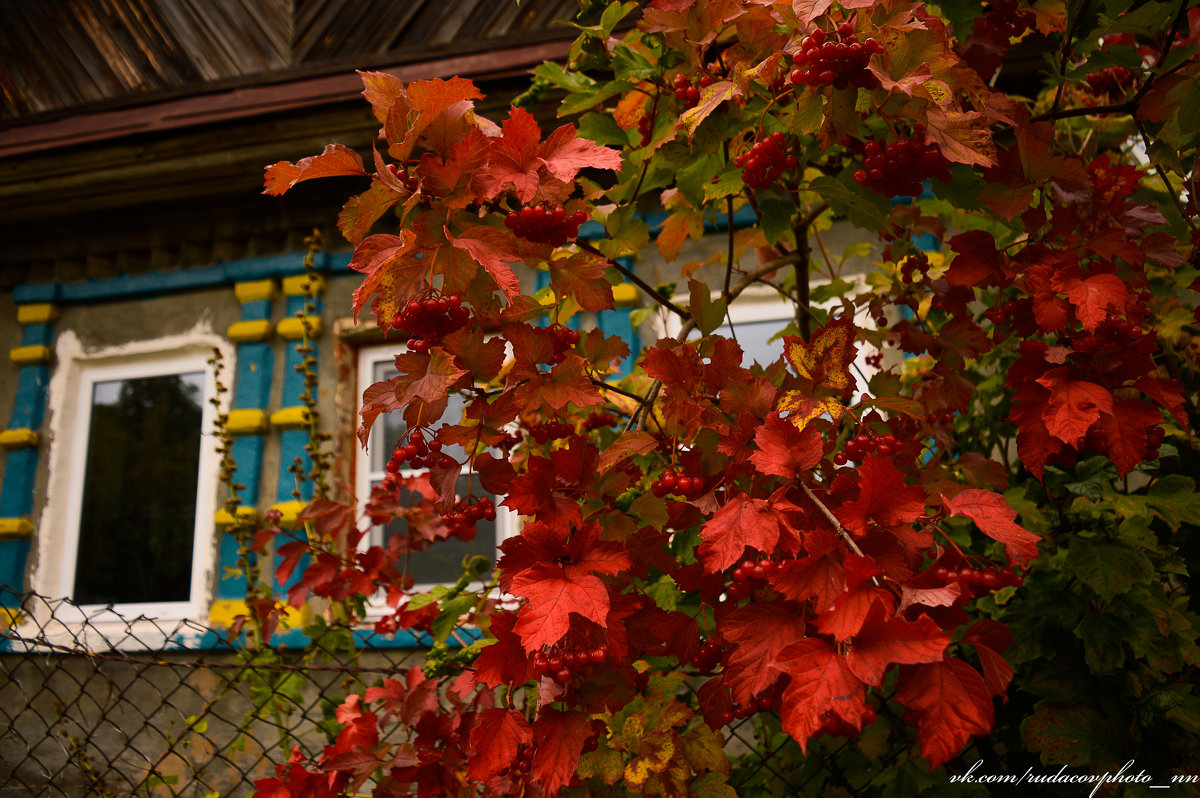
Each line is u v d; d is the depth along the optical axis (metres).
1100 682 1.71
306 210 4.01
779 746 1.84
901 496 1.08
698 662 1.34
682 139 1.62
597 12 1.80
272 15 4.42
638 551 1.36
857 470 1.26
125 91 4.55
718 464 1.38
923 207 2.06
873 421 1.55
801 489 1.19
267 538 2.64
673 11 1.53
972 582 1.12
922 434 1.72
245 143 3.79
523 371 1.36
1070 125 2.46
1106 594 1.64
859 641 0.93
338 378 3.84
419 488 2.52
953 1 1.56
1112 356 1.32
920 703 0.94
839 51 1.22
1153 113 1.56
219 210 4.08
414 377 1.29
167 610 3.83
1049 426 1.28
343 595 2.50
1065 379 1.31
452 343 1.31
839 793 1.82
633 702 1.62
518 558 1.24
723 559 1.11
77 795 3.23
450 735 1.86
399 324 1.28
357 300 1.20
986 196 1.54
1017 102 1.70
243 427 3.84
